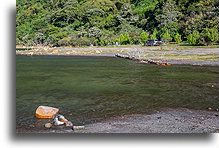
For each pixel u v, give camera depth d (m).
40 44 98.75
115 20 106.94
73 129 8.16
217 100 12.39
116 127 8.38
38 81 18.50
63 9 114.25
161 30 83.81
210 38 57.25
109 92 14.40
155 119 9.29
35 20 110.31
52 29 102.56
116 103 11.84
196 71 23.84
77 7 121.56
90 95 13.61
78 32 97.38
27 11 117.62
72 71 24.77
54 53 57.72
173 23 83.25
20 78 20.08
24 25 108.69
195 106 11.27
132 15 108.69
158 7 103.62
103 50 59.88
